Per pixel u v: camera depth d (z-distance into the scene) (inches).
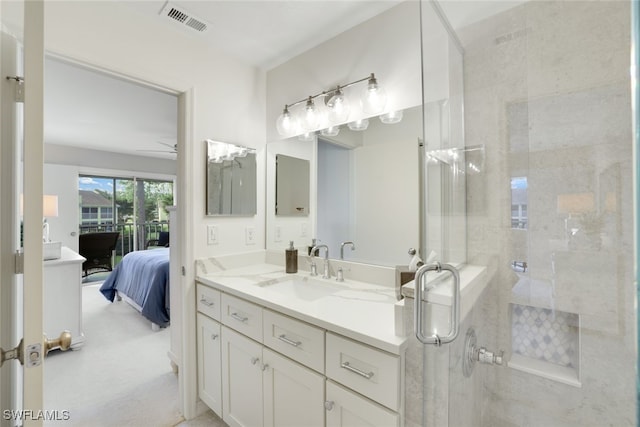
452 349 37.1
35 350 25.1
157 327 118.3
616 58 35.1
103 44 56.7
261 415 54.3
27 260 24.7
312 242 76.7
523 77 40.7
